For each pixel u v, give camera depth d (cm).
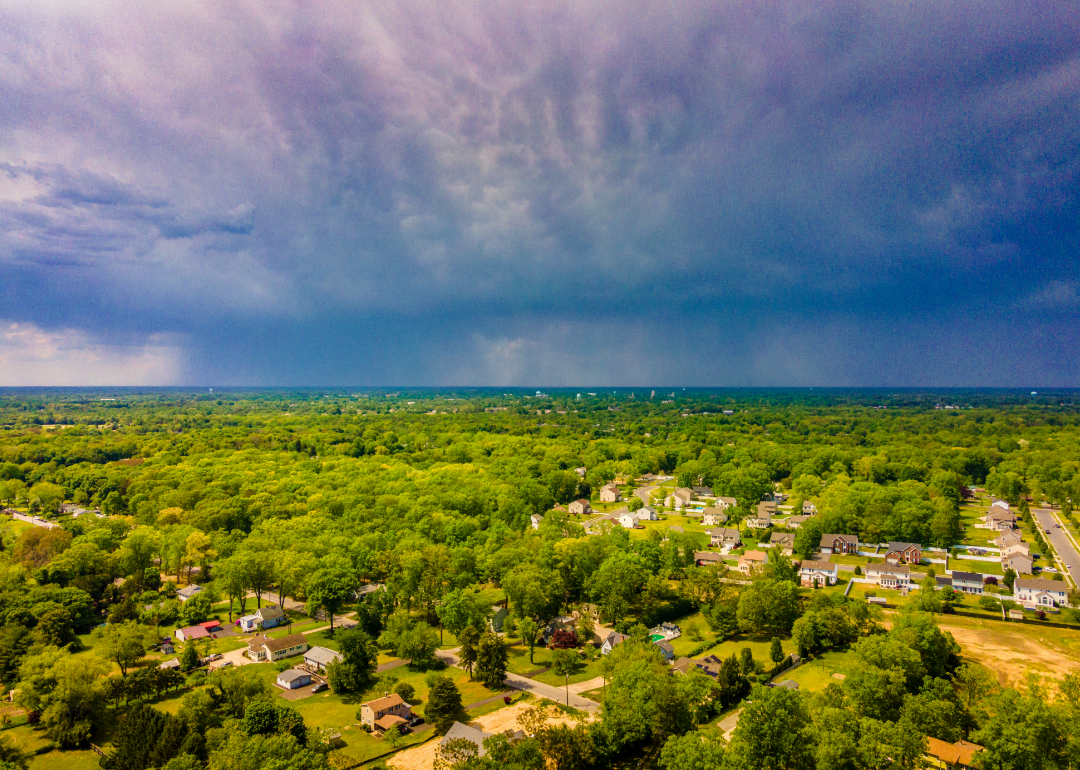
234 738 8606
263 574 15662
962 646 12781
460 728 9575
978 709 9394
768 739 8244
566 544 16650
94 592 15788
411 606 15588
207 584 17262
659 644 12762
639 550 17450
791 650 12900
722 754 8025
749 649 11994
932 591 15162
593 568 16225
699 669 11700
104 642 12181
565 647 13350
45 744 9681
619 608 14175
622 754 9400
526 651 13562
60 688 9931
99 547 18000
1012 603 15312
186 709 9656
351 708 11031
